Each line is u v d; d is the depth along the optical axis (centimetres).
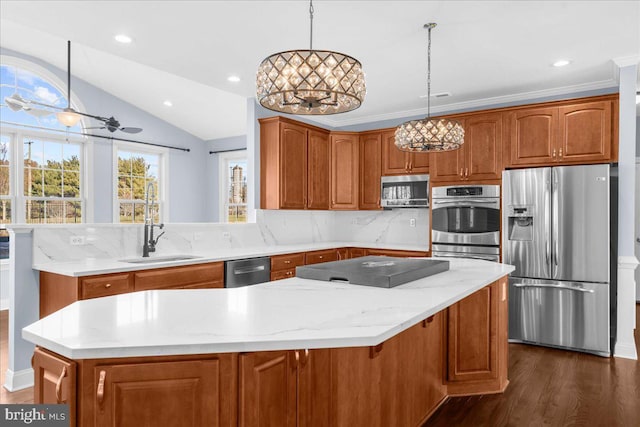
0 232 532
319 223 561
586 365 335
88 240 323
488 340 275
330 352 163
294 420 144
